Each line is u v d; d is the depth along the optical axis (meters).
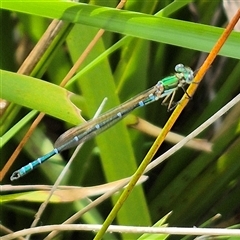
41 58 0.32
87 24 0.31
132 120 0.33
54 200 0.32
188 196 0.33
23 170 0.32
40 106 0.31
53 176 0.33
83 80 0.32
